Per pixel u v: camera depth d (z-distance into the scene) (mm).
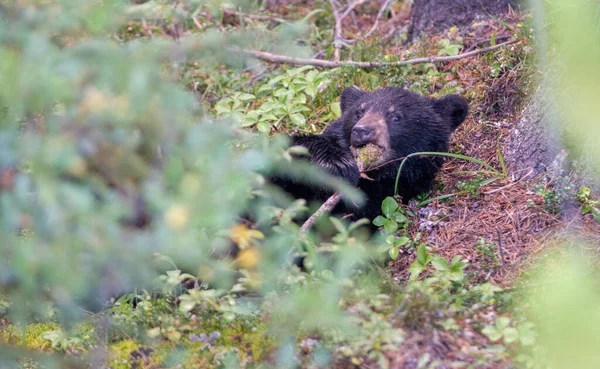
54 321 8570
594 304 5816
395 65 12883
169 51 5996
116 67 5367
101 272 5848
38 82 5238
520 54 12391
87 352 7797
